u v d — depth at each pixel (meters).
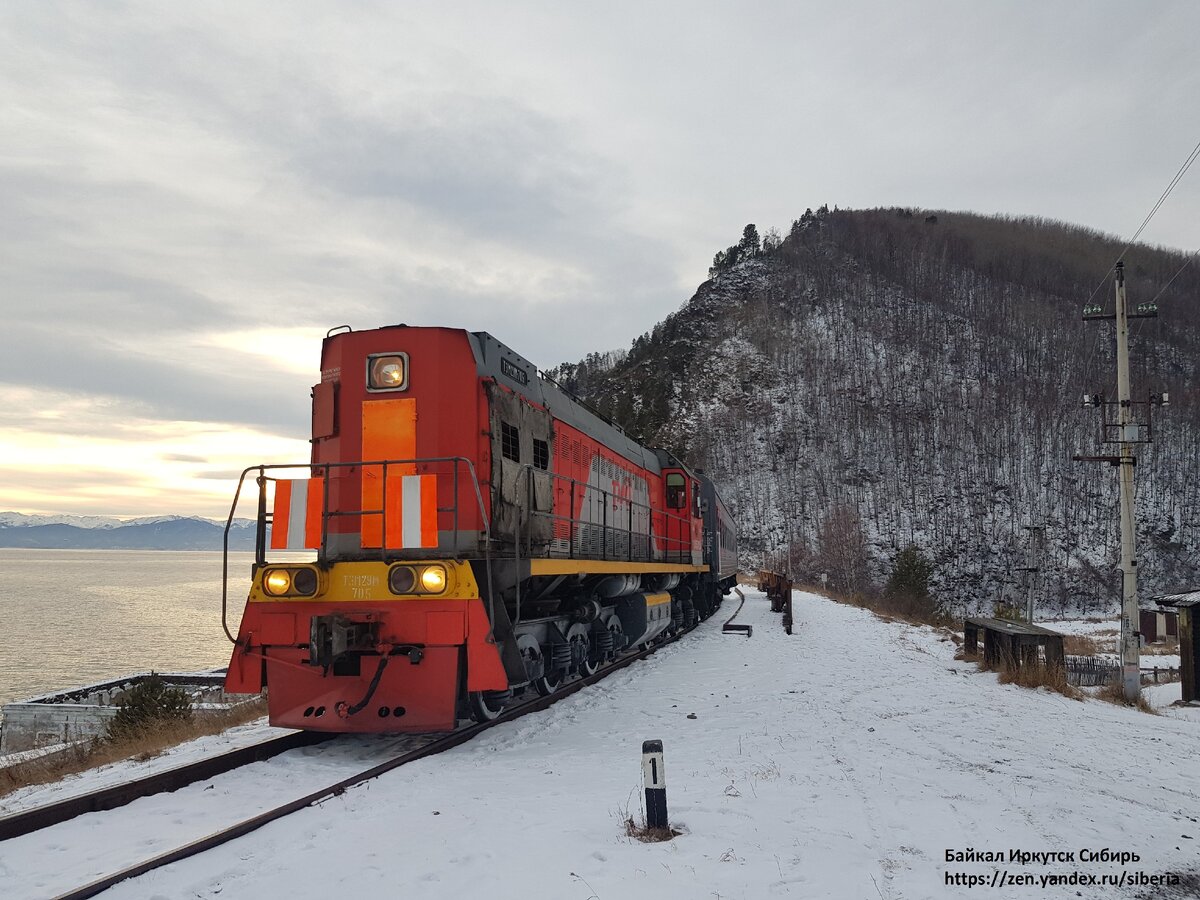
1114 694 16.23
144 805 6.48
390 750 8.67
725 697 12.31
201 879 4.88
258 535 8.82
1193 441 127.25
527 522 10.52
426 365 9.59
